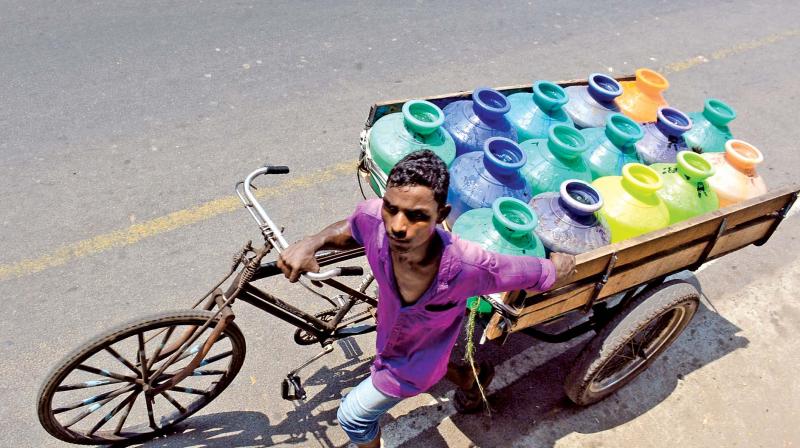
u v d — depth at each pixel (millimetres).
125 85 5215
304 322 2898
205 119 5020
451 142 3092
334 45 6328
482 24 7367
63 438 2715
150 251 3891
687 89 6820
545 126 3377
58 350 3270
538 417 3332
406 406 3260
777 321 4156
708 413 3512
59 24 5836
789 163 5812
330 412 3193
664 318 3314
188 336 2666
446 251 1843
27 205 4043
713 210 3172
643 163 3473
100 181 4305
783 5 9625
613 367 3385
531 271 2053
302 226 4250
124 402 2766
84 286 3617
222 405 3152
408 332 2158
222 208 4266
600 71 6828
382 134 3051
